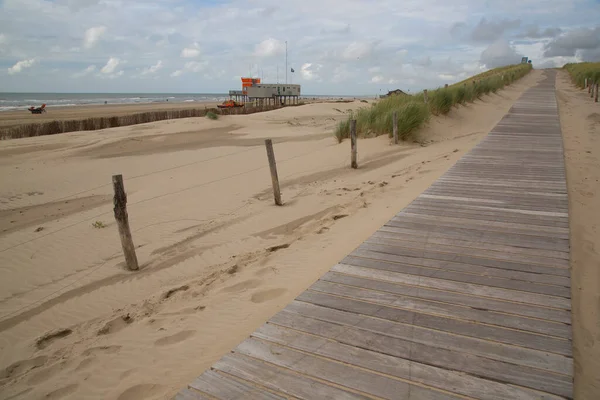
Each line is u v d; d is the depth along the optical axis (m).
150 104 70.62
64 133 19.64
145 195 9.09
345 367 2.36
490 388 2.15
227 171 11.26
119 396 2.90
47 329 4.09
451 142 13.53
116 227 7.20
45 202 9.13
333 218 6.73
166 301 4.37
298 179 10.09
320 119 28.78
